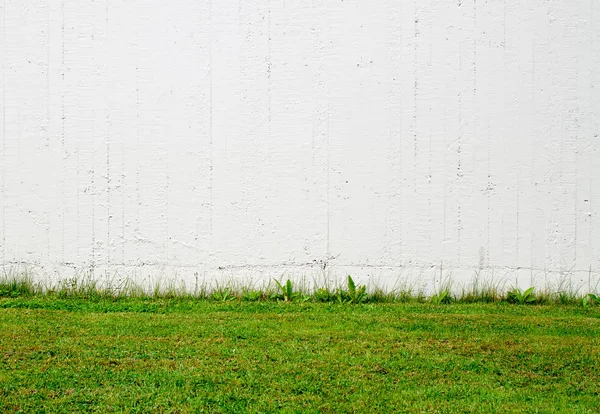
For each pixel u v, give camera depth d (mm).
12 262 6414
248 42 6387
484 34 6277
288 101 6391
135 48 6387
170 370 4137
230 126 6410
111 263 6469
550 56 6242
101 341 4750
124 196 6426
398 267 6398
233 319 5488
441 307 6031
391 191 6363
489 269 6352
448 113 6320
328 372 4164
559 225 6293
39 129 6402
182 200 6430
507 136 6297
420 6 6316
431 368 4281
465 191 6332
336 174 6391
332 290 6434
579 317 5715
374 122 6363
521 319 5594
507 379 4129
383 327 5273
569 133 6254
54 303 6023
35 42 6391
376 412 3602
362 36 6344
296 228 6426
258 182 6414
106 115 6398
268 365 4270
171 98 6406
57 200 6410
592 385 4043
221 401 3686
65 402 3621
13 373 4031
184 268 6473
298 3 6367
